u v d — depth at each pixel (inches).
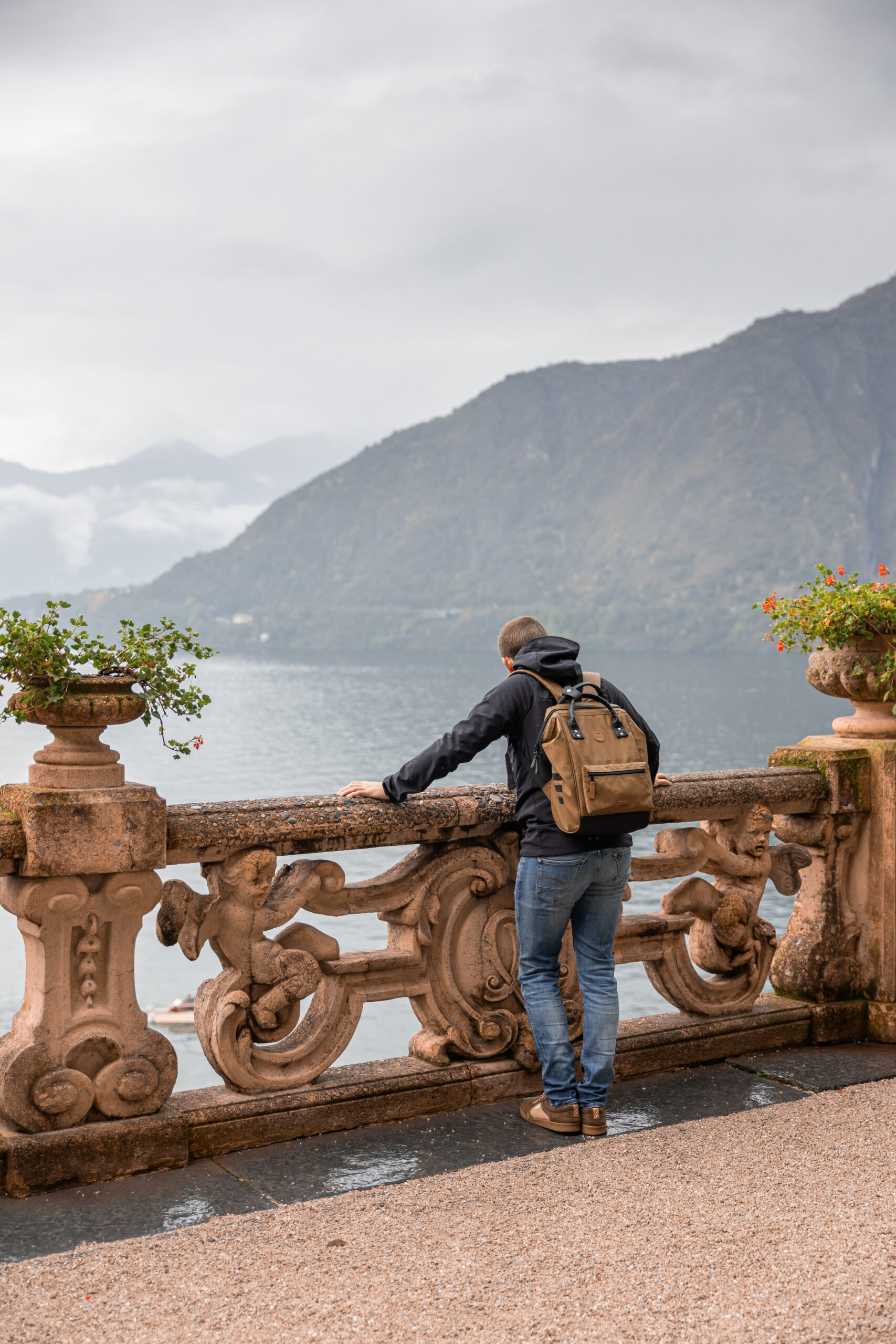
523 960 131.1
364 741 7721.5
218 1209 106.1
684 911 157.0
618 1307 85.4
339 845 127.4
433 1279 89.8
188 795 5639.8
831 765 165.5
